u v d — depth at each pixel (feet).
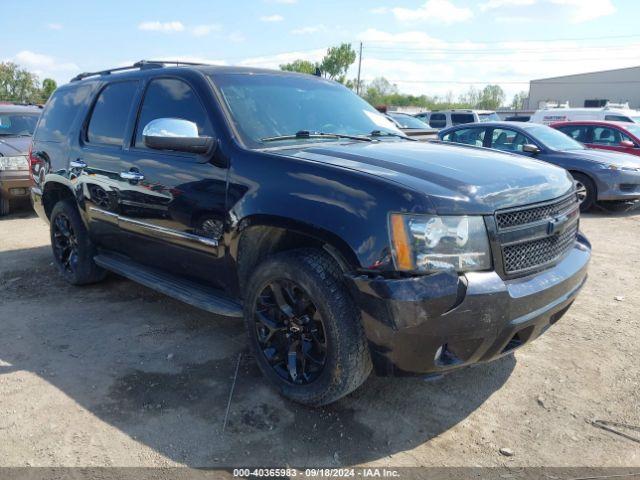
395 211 8.40
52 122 17.31
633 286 17.24
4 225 26.45
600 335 13.44
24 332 13.52
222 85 12.15
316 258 9.43
